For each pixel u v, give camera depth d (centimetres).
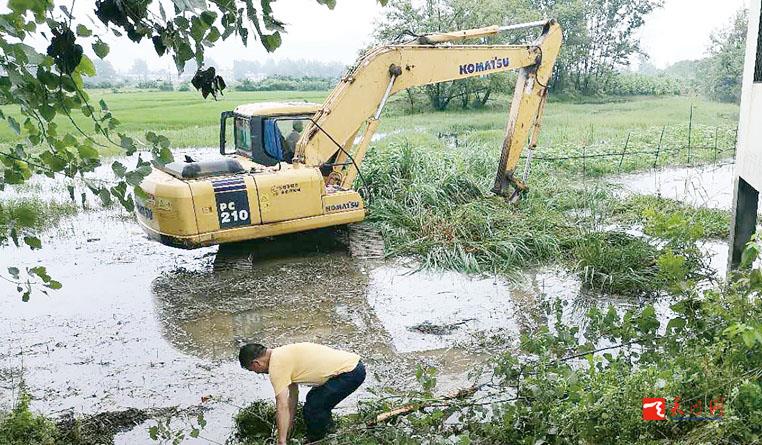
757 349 396
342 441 489
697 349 431
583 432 427
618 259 879
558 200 1238
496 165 1365
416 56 997
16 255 1018
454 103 3609
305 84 5531
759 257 450
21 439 502
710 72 4091
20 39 260
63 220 1229
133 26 280
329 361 488
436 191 1141
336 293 845
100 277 917
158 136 319
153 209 870
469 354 674
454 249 970
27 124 315
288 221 905
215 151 1927
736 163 751
